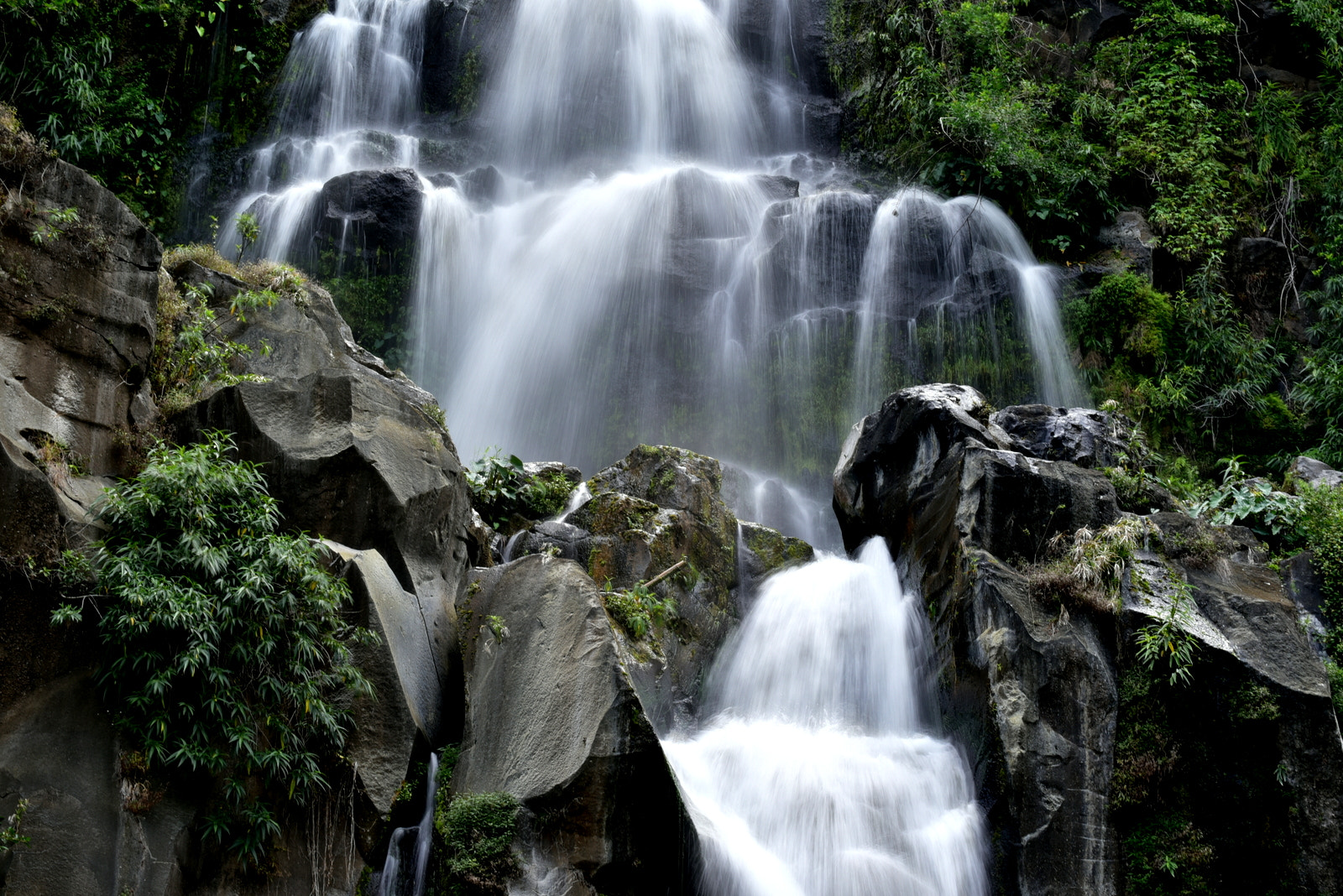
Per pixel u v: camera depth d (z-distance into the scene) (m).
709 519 10.19
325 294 9.65
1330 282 14.83
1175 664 8.27
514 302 14.19
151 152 14.70
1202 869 7.97
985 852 8.03
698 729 8.85
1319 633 9.30
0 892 5.91
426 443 8.82
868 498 10.98
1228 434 14.17
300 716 6.92
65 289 7.36
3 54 12.27
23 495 6.45
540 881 6.85
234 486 6.99
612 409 13.53
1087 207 15.42
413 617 7.95
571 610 7.71
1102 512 9.27
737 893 7.28
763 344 13.91
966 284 14.33
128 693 6.45
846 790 7.99
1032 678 8.25
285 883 6.72
